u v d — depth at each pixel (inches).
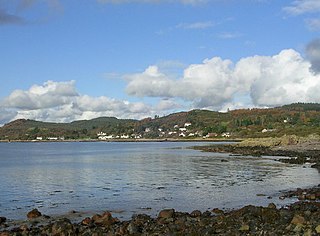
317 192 1208.2
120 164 2733.8
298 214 841.5
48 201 1209.4
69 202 1187.3
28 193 1376.7
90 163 2883.9
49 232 783.1
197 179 1726.1
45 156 4035.4
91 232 773.3
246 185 1501.0
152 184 1574.8
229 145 5324.8
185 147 5821.9
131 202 1171.3
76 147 7101.4
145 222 851.4
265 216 832.3
